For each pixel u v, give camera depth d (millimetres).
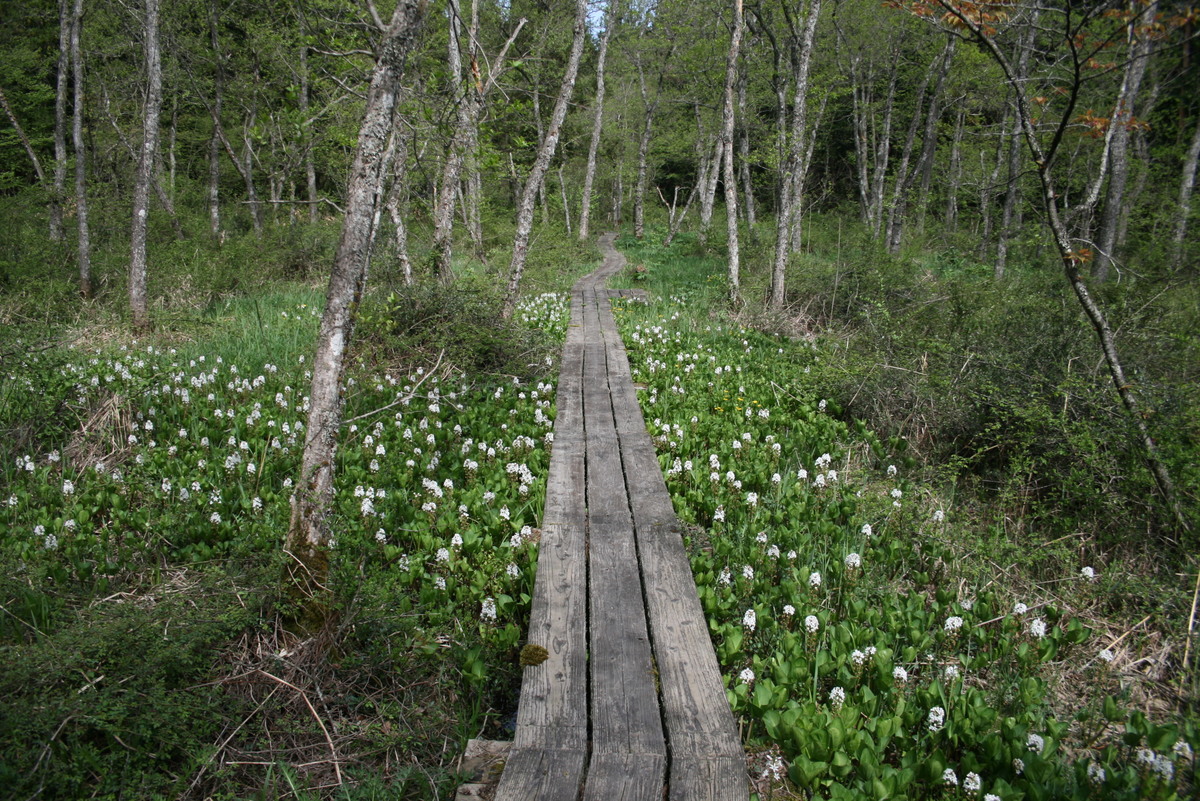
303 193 29438
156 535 4895
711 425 7531
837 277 12773
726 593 4285
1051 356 6926
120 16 17031
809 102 20547
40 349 7469
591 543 4465
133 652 3150
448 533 5039
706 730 2811
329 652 3502
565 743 2746
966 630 4156
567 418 7152
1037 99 5543
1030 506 5902
